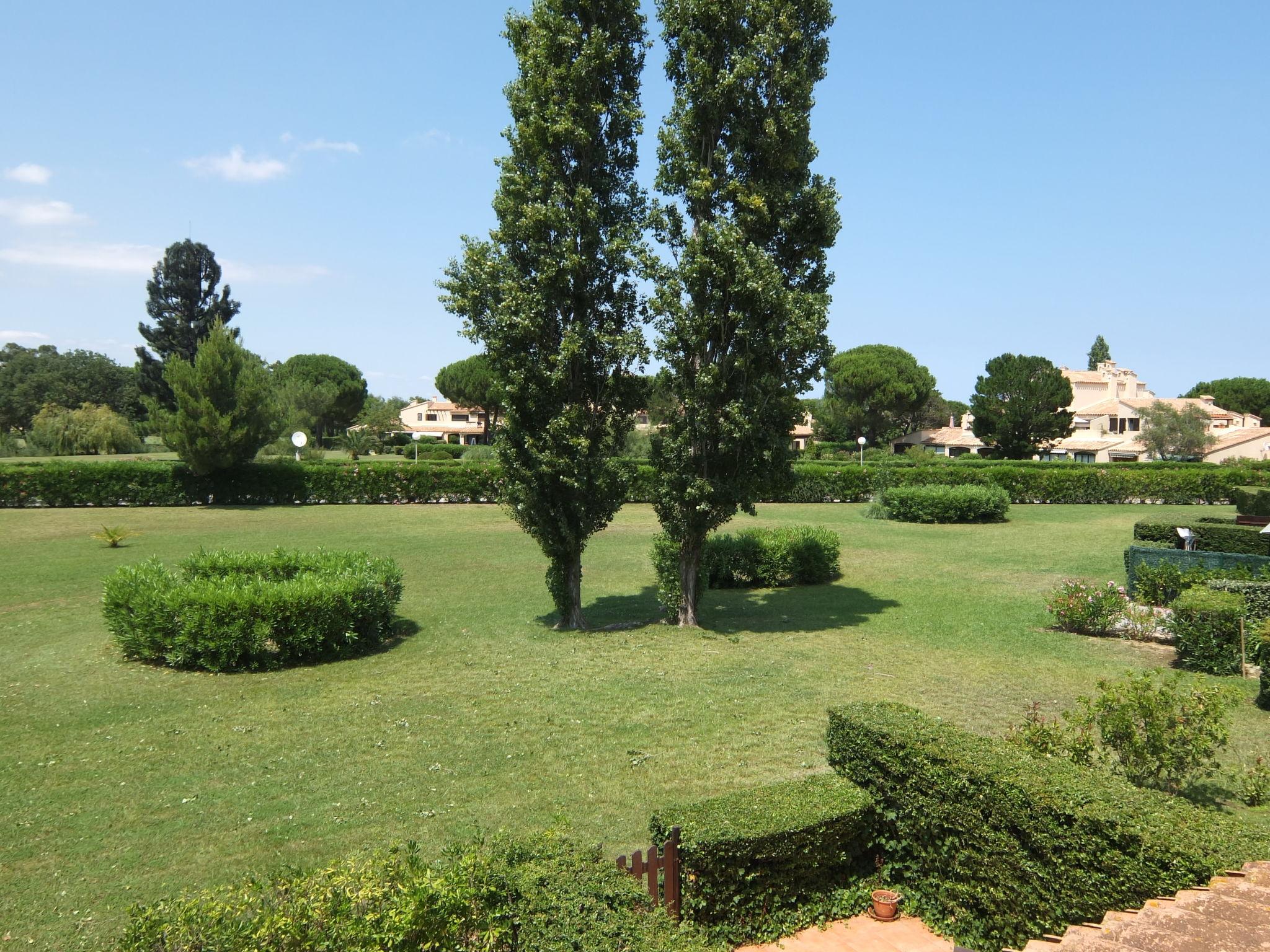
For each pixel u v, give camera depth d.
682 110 15.11
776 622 16.47
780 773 8.69
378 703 11.14
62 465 34.66
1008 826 5.59
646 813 7.75
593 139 14.86
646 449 47.06
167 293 61.31
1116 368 89.94
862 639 14.88
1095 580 20.55
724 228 14.01
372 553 24.69
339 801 8.06
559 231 14.52
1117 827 5.09
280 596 12.92
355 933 4.13
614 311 15.30
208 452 34.41
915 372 79.06
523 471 14.84
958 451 85.25
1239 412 90.81
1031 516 34.62
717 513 15.37
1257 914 4.32
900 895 6.21
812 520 33.19
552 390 14.66
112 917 6.09
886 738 6.50
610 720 10.45
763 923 5.82
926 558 24.27
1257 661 12.31
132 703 11.20
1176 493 40.03
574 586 15.78
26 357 96.06
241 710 10.91
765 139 14.59
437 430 99.56
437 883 4.44
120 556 23.69
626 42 15.15
